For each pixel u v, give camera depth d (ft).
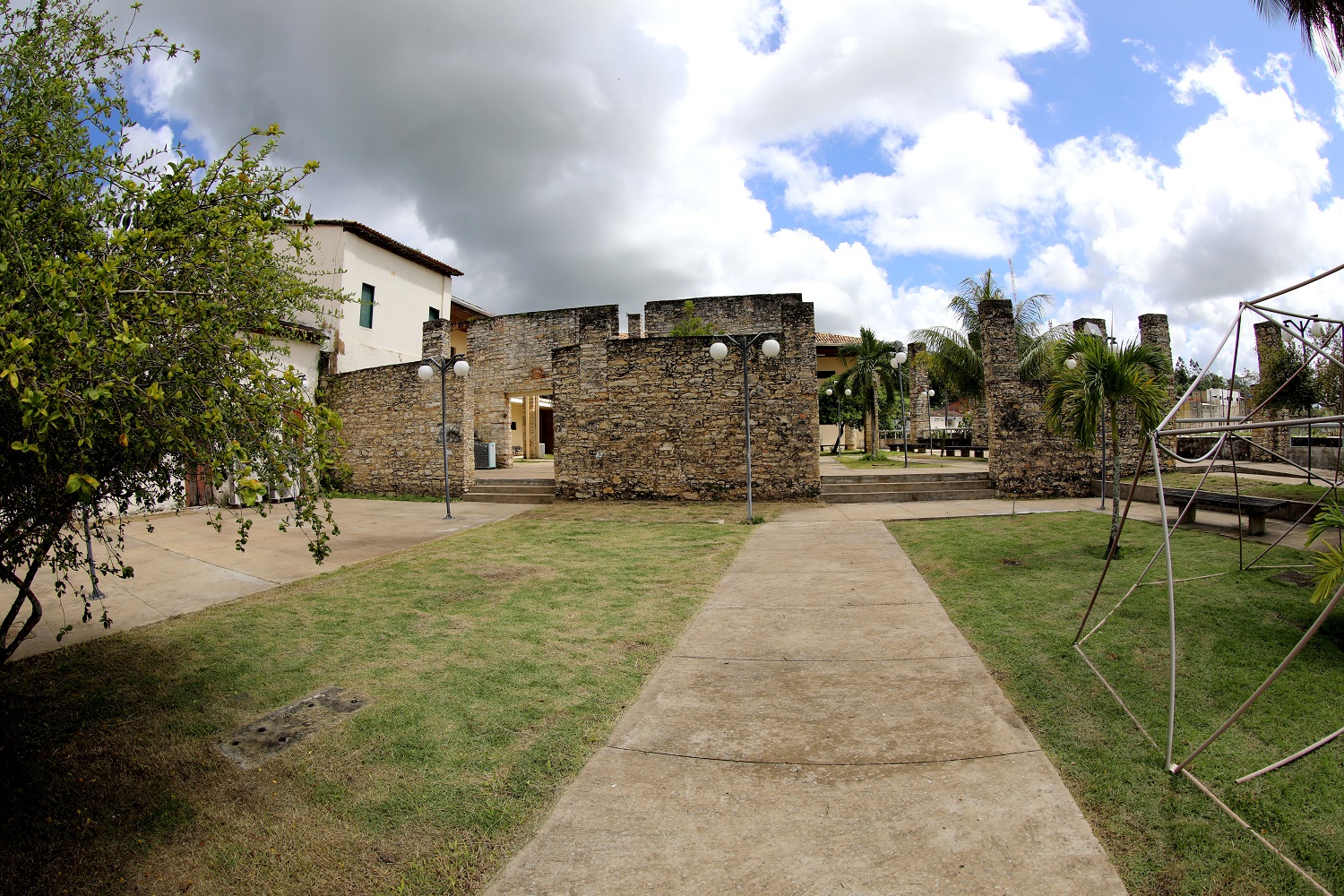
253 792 10.82
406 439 53.47
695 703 13.47
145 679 15.33
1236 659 14.30
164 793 10.86
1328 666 13.71
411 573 25.50
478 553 29.25
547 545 30.86
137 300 9.07
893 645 16.22
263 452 11.06
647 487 45.06
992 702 12.87
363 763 11.54
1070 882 7.94
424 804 10.32
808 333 43.06
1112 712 12.21
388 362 69.36
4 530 10.89
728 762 11.14
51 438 8.87
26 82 10.81
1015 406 41.93
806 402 42.96
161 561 27.94
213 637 18.12
